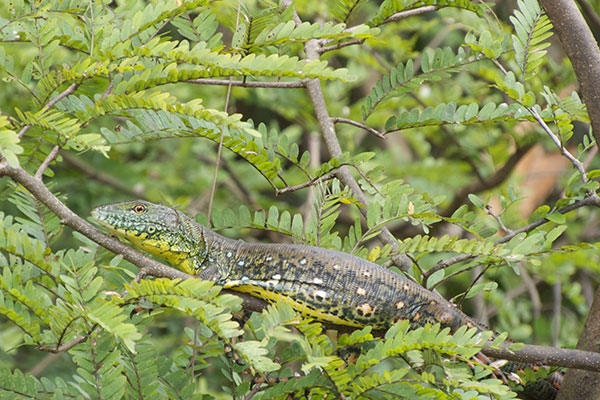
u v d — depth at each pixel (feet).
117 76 19.10
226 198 45.47
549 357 19.56
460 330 16.26
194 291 15.39
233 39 20.61
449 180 44.47
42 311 15.93
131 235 22.41
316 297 22.16
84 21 20.65
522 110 21.65
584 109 22.12
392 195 22.13
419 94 42.06
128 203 22.68
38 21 19.67
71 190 42.14
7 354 25.96
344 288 22.17
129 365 17.60
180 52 16.85
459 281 41.93
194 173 45.57
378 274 22.48
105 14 20.97
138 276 18.90
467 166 45.96
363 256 23.81
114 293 17.42
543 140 37.47
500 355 19.85
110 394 16.10
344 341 17.52
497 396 15.96
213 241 23.45
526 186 47.57
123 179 41.39
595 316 20.80
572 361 19.47
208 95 42.57
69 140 17.34
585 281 46.16
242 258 23.21
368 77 50.44
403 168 44.83
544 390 23.18
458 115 21.98
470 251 19.94
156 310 18.11
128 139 19.42
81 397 16.66
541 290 47.47
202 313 14.85
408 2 23.29
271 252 22.94
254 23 21.12
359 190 25.46
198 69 17.34
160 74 17.57
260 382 18.86
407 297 22.36
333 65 46.73
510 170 39.40
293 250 22.80
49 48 19.48
